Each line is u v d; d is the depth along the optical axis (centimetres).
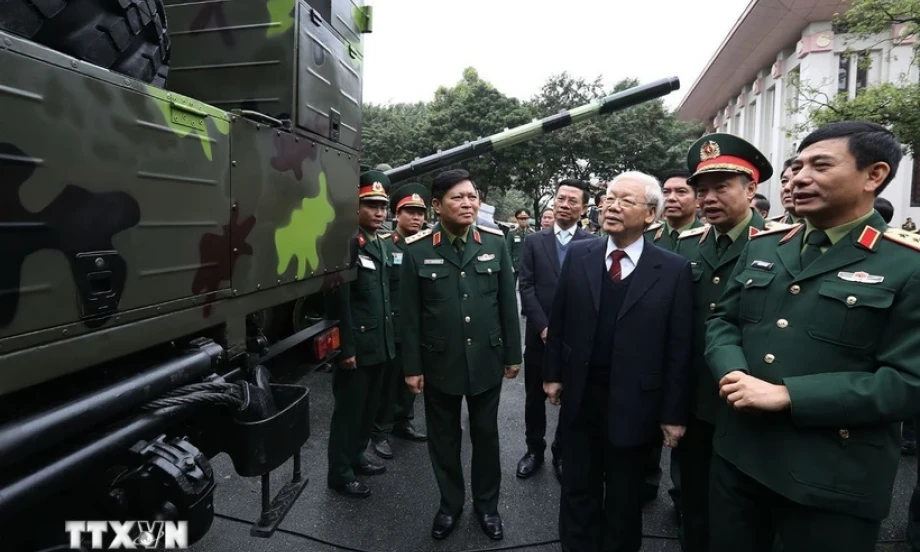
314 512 301
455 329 275
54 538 144
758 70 2288
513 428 434
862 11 841
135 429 141
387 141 1844
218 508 302
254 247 200
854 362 155
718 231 248
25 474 115
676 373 223
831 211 161
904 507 319
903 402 142
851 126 158
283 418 192
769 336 171
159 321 151
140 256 142
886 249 155
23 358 110
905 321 147
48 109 114
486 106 1716
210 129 172
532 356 353
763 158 236
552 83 1789
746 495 182
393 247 425
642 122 1772
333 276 277
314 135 254
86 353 126
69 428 120
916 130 796
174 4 245
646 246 234
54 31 135
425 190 449
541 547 272
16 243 108
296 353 278
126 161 136
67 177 119
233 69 238
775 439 165
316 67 254
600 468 246
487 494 285
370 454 383
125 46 157
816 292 162
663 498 328
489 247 292
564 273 251
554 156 1725
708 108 3131
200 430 185
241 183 191
